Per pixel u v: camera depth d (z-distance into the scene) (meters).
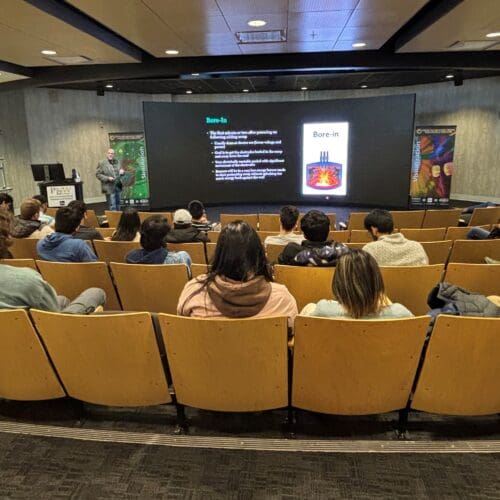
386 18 4.55
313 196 10.62
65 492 1.60
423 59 6.50
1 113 9.41
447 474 1.65
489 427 1.93
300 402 1.82
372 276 1.67
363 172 10.22
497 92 9.80
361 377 1.69
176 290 2.72
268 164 10.60
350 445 1.82
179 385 1.81
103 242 3.41
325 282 2.49
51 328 1.75
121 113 11.60
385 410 1.80
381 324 1.56
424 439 1.86
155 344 1.74
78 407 2.03
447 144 9.69
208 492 1.59
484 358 1.63
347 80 9.76
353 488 1.60
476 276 2.69
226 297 1.65
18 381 1.94
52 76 7.02
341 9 4.23
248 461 1.74
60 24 4.42
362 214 5.84
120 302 2.88
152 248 2.80
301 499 1.55
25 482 1.65
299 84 10.28
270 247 3.35
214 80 9.30
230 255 1.66
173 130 10.08
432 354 1.66
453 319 1.57
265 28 4.88
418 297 2.66
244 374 1.72
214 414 2.07
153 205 10.23
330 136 10.23
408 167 9.65
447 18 4.56
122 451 1.81
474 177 10.51
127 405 1.92
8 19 4.21
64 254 2.99
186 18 4.42
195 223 4.62
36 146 10.12
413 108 9.35
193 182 10.45
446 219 5.79
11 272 1.85
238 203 10.80
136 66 6.74
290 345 1.76
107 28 5.26
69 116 10.66
